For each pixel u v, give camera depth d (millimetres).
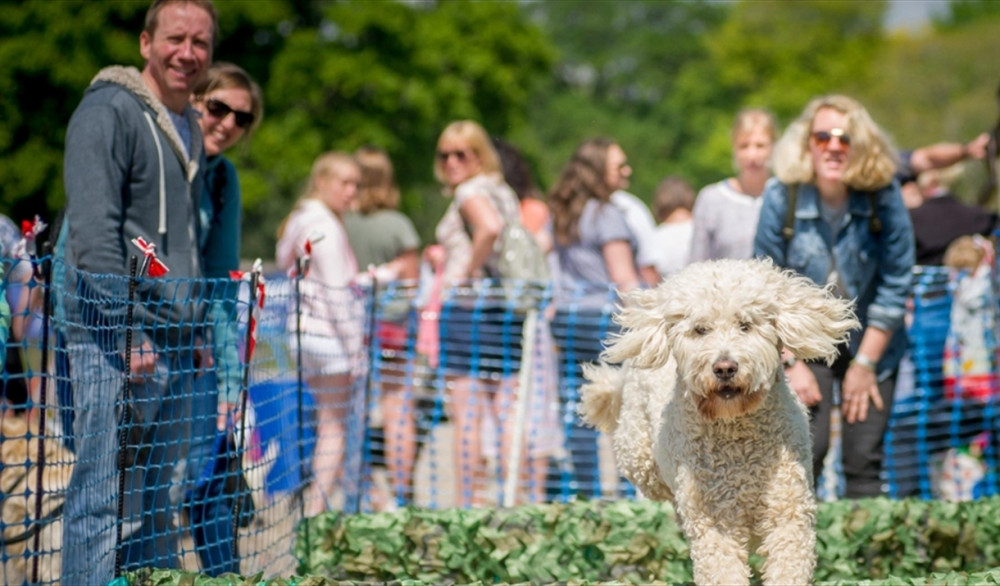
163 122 5742
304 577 5086
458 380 8875
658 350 4793
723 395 4422
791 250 6496
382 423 9148
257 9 44938
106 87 5660
